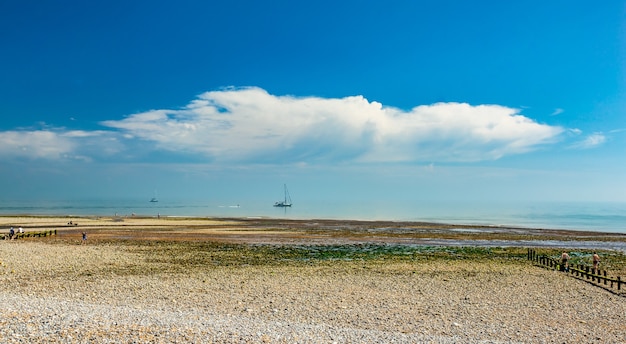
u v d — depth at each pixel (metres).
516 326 21.55
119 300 25.59
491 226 108.38
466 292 29.86
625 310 25.41
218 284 31.22
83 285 29.88
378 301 26.70
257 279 33.50
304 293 28.61
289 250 55.25
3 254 43.25
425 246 62.41
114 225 96.94
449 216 169.25
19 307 19.36
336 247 59.59
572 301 27.62
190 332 16.28
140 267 38.75
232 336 16.12
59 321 16.81
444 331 20.36
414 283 32.81
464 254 53.66
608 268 44.25
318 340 16.55
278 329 18.22
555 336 19.80
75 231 80.44
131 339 15.03
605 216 182.12
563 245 66.94
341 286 31.20
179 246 57.38
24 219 116.88
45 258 41.78
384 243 65.94
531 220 145.62
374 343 16.72
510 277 36.22
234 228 92.31
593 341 19.11
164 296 27.00
